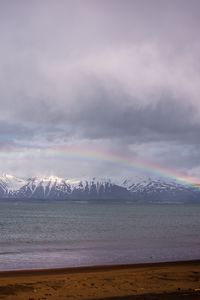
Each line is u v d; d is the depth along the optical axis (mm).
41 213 166750
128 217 138875
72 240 56531
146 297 18594
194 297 18656
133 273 27203
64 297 18688
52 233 69875
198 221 113750
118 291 20297
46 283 22422
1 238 60094
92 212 187500
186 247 47750
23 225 91438
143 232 72250
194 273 27109
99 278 24469
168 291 20359
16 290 20359
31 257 37719
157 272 27781
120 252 42219
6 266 31938
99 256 38812
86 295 19188
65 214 159750
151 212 196625
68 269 29938
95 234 67750
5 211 183250
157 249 45375
